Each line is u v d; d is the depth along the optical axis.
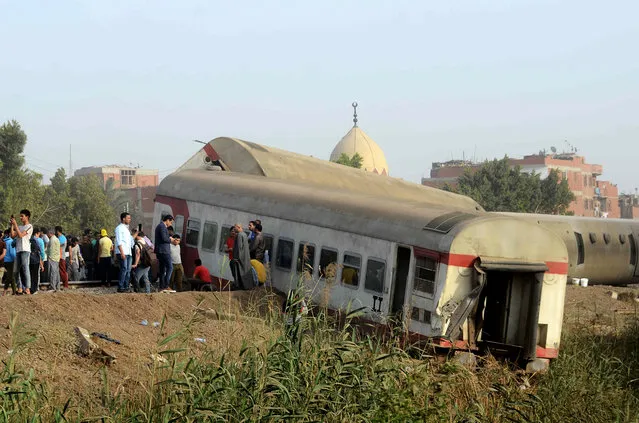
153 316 16.47
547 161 134.62
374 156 135.12
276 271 22.27
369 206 20.28
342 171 29.34
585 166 145.50
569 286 34.47
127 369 12.22
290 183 24.27
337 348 11.16
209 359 11.65
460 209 19.00
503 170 106.50
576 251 37.38
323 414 10.36
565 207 106.88
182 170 28.95
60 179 106.75
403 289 18.30
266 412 9.77
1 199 74.12
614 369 17.33
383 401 10.89
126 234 21.77
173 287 23.31
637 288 39.44
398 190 30.22
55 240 21.94
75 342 12.80
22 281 19.31
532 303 17.28
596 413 14.38
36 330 12.77
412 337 17.42
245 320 14.48
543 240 17.64
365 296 19.14
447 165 155.12
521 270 17.11
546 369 17.09
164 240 22.17
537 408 13.87
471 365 15.34
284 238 22.20
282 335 11.55
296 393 10.20
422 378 11.65
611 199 160.25
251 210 23.56
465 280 17.16
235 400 9.84
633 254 39.94
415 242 17.97
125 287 21.77
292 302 13.46
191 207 25.89
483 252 17.27
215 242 24.69
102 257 24.31
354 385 10.84
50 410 9.65
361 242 19.58
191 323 12.29
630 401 15.35
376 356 11.59
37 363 11.66
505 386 13.41
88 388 10.95
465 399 12.57
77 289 23.64
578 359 17.31
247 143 28.47
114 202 130.75
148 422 9.41
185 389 9.94
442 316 16.94
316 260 20.94
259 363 10.73
